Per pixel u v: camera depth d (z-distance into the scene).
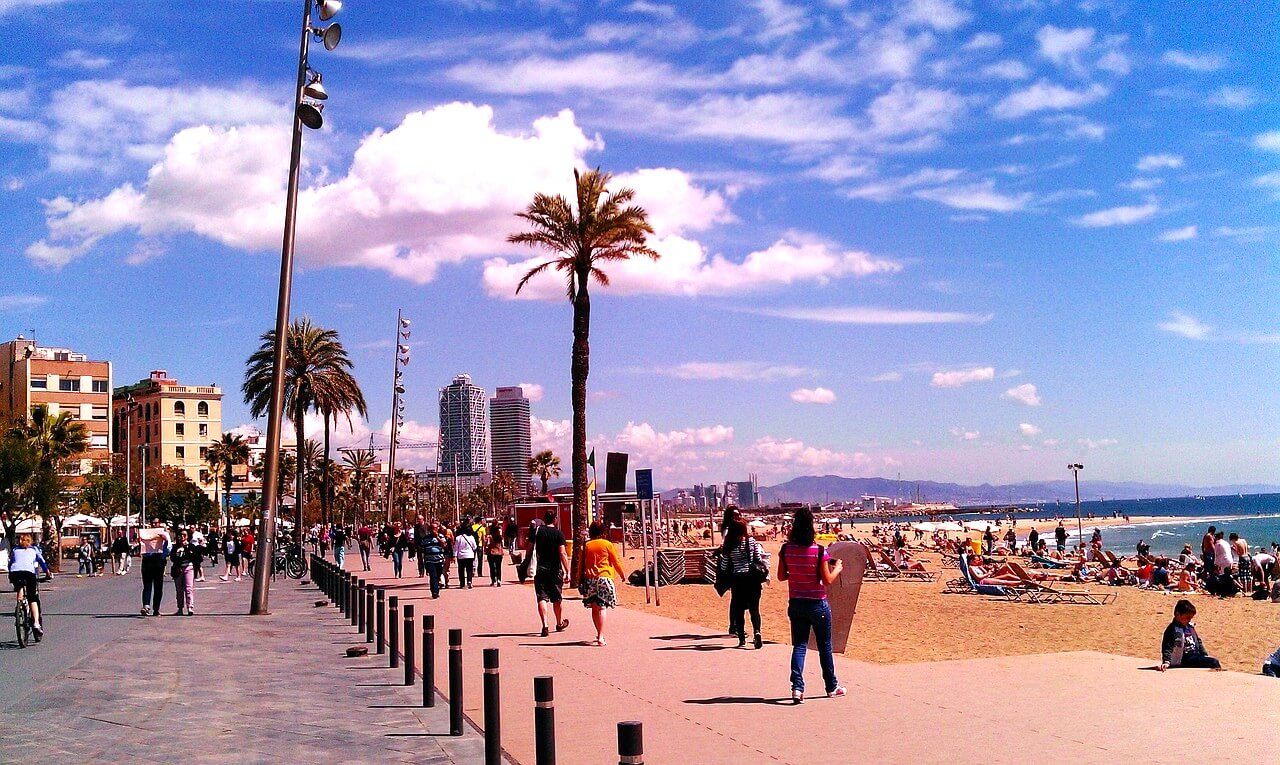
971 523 165.12
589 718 10.01
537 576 17.16
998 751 8.11
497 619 20.09
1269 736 8.38
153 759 8.29
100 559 48.94
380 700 11.14
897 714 9.69
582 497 31.95
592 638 16.52
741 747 8.55
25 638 16.44
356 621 20.12
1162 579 33.66
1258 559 32.75
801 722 9.51
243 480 127.06
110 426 104.75
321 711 10.46
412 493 160.62
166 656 15.13
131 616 22.64
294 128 23.98
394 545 35.66
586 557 15.77
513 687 11.91
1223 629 22.50
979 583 31.52
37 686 12.18
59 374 102.31
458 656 9.38
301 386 56.34
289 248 24.00
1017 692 10.66
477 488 170.88
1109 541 109.56
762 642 15.62
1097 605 27.83
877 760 7.95
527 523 47.94
